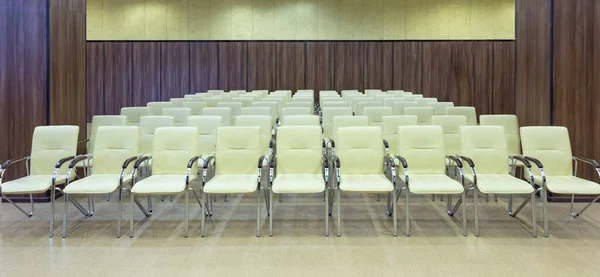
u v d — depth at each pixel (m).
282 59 14.25
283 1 14.16
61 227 4.31
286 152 4.61
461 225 4.35
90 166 5.34
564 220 4.48
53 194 4.09
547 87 5.52
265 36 14.23
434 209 4.93
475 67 14.00
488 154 4.60
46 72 5.33
